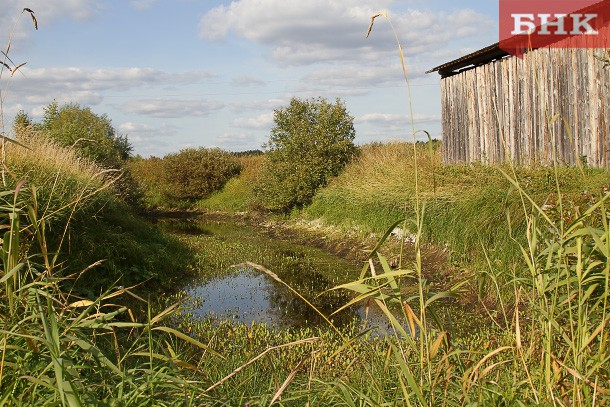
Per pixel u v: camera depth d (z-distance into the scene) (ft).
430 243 34.55
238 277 35.40
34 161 27.99
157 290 30.12
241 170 110.42
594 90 32.24
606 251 6.68
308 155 67.46
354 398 9.38
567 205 16.75
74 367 7.79
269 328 23.08
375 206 45.47
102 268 27.20
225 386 11.46
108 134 91.30
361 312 25.50
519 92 39.45
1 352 7.95
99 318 8.47
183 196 104.32
